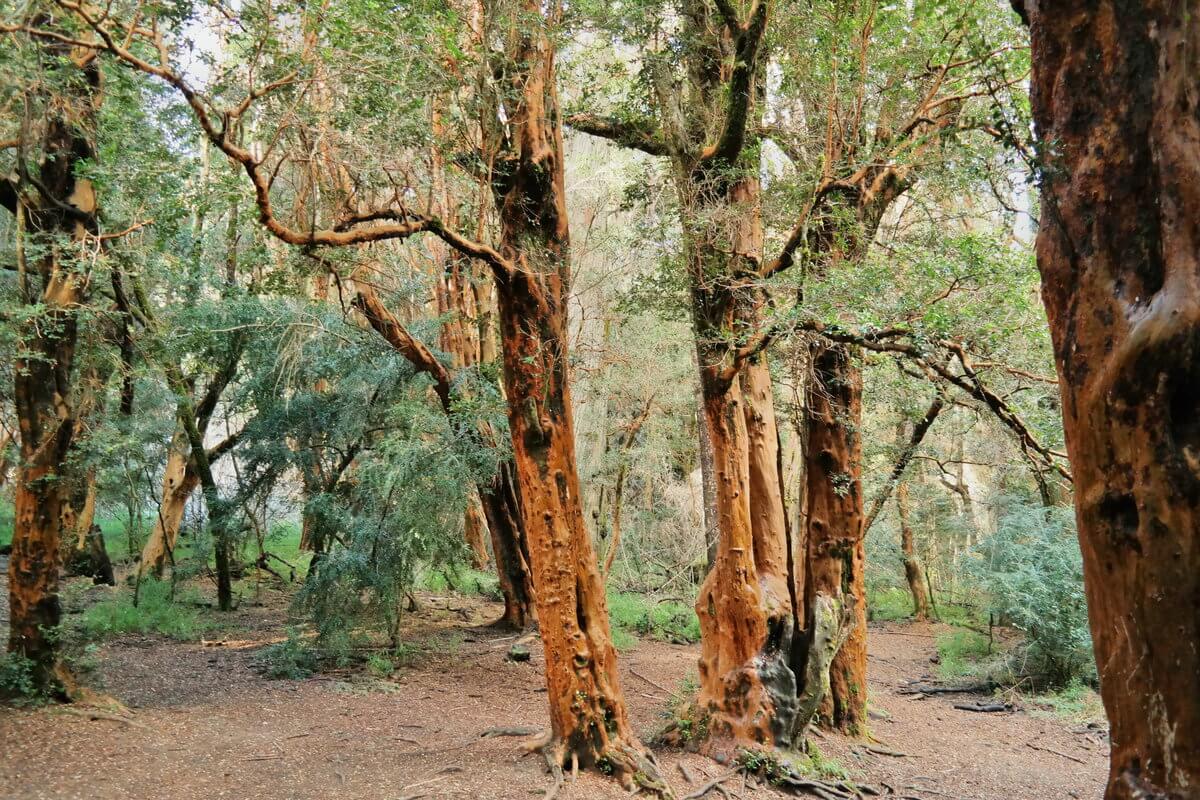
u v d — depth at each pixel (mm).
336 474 12148
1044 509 12047
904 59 6777
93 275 6703
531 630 13148
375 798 5406
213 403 13672
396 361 12062
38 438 6664
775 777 6742
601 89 8734
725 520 7375
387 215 5438
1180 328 2209
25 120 5766
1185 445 2244
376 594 10695
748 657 7234
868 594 20078
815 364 8016
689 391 15883
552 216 6250
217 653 10164
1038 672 11852
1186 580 2199
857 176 6531
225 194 5691
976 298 5871
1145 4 2420
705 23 7309
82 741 5898
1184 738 2186
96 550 13227
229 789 5406
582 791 5754
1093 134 2533
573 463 6383
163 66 4352
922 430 8688
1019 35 6281
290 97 5156
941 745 8719
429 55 5406
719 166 7027
